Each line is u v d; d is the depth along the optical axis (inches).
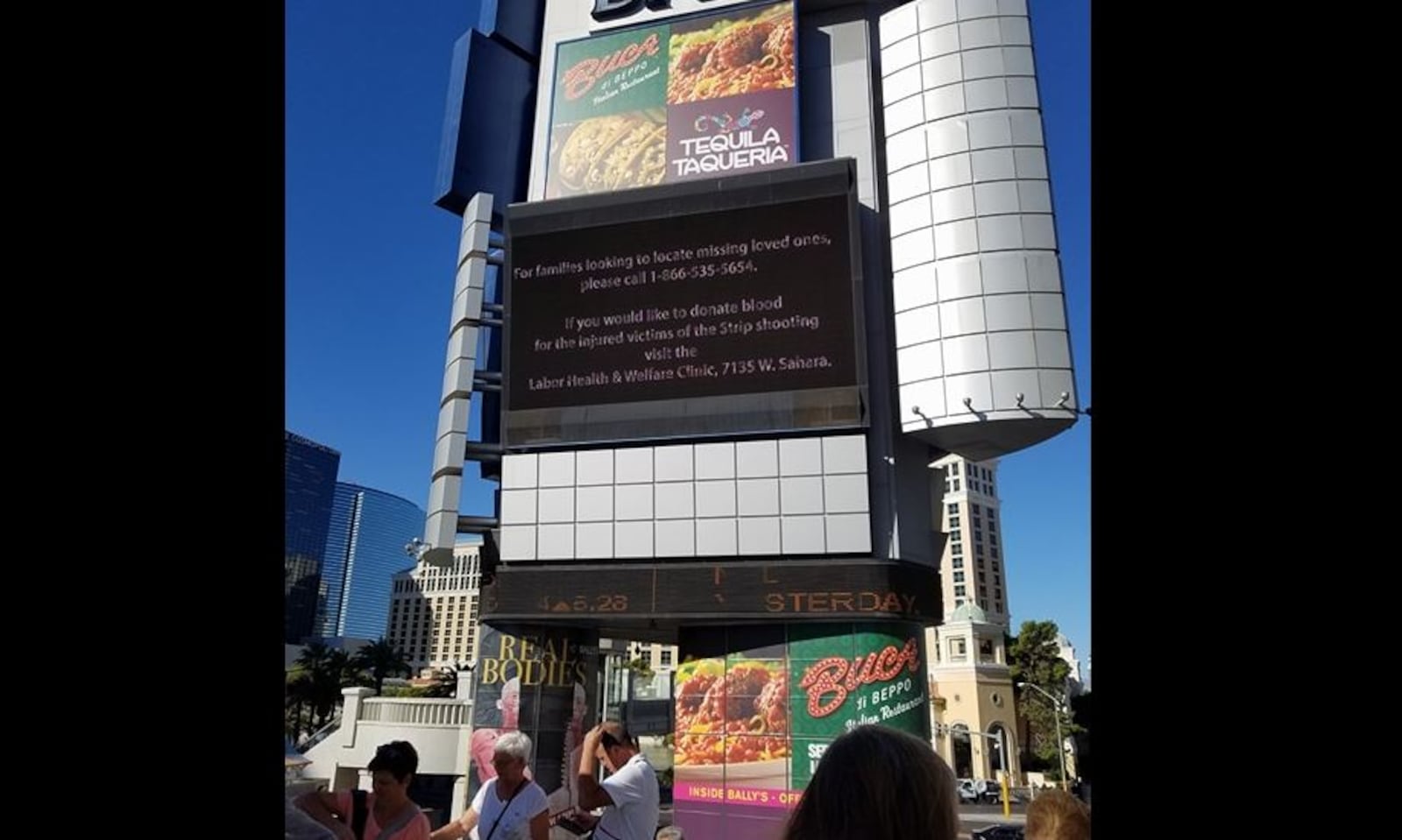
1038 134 748.0
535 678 723.4
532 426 737.0
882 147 810.8
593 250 750.5
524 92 941.8
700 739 674.8
